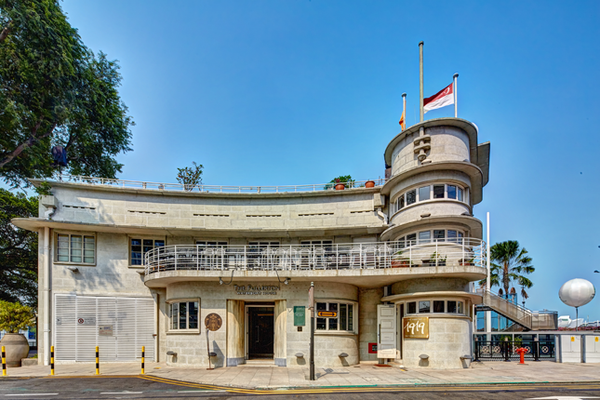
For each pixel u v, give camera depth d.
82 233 19.03
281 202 20.25
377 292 18.50
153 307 19.12
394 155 19.75
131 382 12.68
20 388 11.70
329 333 16.67
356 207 19.64
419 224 16.92
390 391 11.11
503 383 12.17
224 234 19.64
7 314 17.70
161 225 19.53
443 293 15.44
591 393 10.78
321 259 17.33
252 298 16.95
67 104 20.22
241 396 10.47
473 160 20.52
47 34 17.83
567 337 18.36
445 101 19.11
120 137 26.95
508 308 24.33
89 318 18.34
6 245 30.17
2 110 17.16
